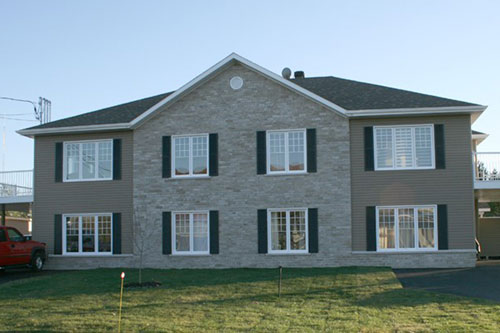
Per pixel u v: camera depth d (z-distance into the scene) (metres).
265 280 19.53
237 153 24.67
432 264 23.05
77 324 13.39
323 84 28.20
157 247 25.12
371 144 23.72
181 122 25.33
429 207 23.38
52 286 19.36
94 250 26.09
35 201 26.80
